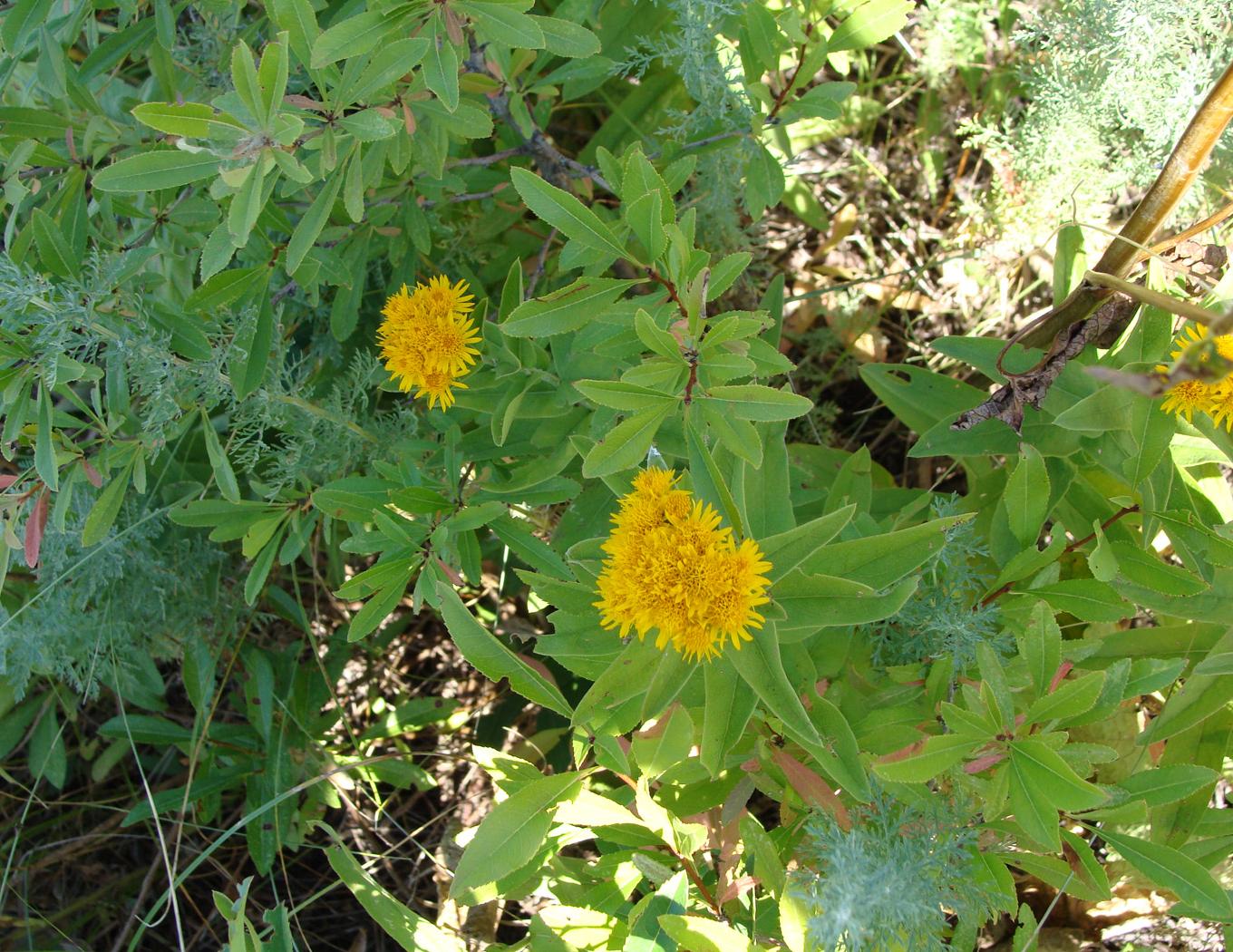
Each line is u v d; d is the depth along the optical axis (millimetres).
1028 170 498
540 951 357
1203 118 309
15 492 396
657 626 264
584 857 501
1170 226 452
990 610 354
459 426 397
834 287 517
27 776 546
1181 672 357
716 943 312
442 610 317
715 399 297
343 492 374
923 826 320
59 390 381
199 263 454
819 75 589
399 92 355
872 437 558
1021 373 379
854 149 559
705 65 421
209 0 392
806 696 323
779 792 349
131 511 456
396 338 355
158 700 523
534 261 495
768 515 337
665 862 364
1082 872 341
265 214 377
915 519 428
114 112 493
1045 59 497
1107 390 328
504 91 415
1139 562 350
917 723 349
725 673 290
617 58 489
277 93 298
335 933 519
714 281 328
